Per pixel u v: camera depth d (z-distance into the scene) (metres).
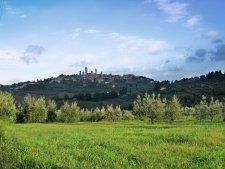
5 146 24.55
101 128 59.00
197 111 113.94
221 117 111.94
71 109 137.50
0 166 17.98
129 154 24.20
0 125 32.28
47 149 26.53
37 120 134.50
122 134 42.41
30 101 135.12
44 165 19.81
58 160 21.44
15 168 18.77
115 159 21.91
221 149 26.69
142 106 98.62
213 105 112.06
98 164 20.30
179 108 97.56
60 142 32.09
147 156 23.20
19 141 30.70
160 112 96.81
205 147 28.08
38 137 37.75
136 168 19.34
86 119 152.38
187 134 37.66
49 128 60.66
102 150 25.89
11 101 120.31
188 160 21.77
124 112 154.00
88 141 33.12
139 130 50.56
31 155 22.41
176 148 27.28
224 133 39.69
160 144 30.39
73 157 22.95
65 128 60.56
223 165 20.16
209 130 44.75
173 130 47.38
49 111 142.88
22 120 133.75
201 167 19.58
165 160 21.80
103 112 147.88
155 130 49.19
